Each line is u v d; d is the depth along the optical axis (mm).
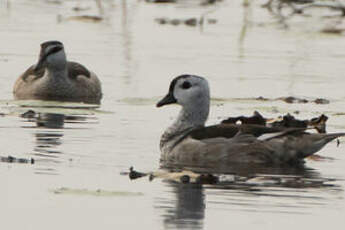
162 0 38969
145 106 22969
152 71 26703
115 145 18844
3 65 27391
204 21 34969
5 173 16484
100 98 23953
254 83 25406
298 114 22078
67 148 18438
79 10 36500
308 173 17141
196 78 19109
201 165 17734
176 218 14383
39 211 14578
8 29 32125
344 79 26250
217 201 15234
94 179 16297
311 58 29016
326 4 37500
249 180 16594
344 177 16891
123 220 14242
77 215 14414
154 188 15898
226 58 28594
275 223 14219
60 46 24938
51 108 22500
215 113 21953
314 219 14422
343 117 22016
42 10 36250
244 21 35125
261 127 18250
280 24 34844
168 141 18688
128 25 33656
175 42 30906
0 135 19391
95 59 28094
